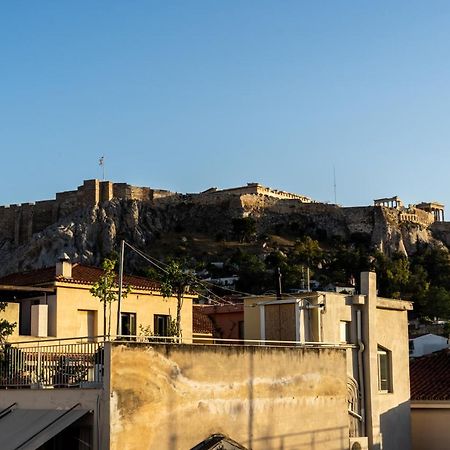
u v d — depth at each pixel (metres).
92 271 44.44
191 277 53.12
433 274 185.00
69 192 197.38
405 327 36.69
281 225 197.88
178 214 198.25
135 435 21.91
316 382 27.70
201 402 23.73
